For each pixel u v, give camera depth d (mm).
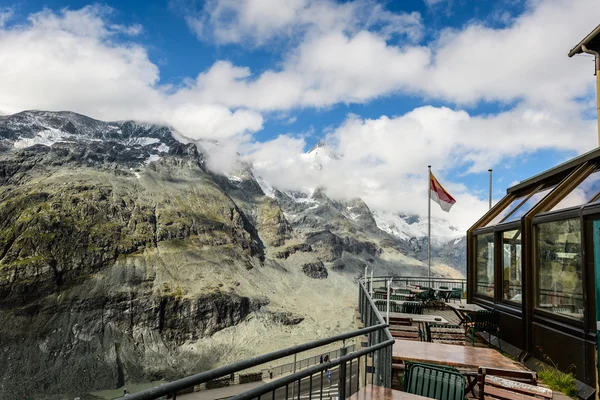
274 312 181875
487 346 11422
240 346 157625
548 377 7891
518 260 10898
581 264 7766
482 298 13555
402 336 10141
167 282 177500
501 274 12062
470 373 7051
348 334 5074
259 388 3486
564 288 8477
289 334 169000
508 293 11461
